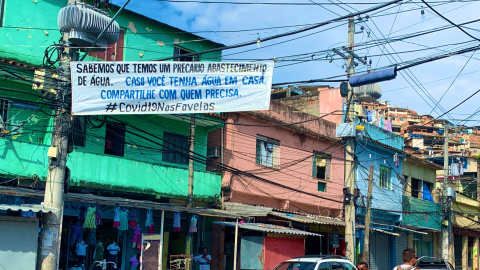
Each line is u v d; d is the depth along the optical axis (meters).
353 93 19.42
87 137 18.70
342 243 26.48
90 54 19.62
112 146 19.61
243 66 11.60
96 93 11.60
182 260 18.28
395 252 31.88
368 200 22.03
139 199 19.56
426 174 36.78
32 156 16.31
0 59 16.56
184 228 21.12
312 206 26.42
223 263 21.45
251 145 23.56
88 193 17.98
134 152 20.16
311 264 14.91
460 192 38.84
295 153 25.75
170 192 19.69
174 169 20.06
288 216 21.19
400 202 31.81
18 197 15.75
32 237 12.34
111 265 17.59
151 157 20.66
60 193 11.96
